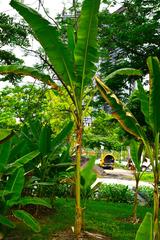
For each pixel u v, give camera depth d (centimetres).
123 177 2423
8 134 530
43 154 839
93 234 693
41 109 1731
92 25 601
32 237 665
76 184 655
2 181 688
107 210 977
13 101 1908
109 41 1286
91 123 2108
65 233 695
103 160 3041
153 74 489
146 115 554
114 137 2145
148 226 337
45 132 839
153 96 495
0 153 644
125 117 527
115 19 1298
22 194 897
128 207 1064
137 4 1298
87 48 619
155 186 494
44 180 865
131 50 1276
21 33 1294
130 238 702
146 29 1182
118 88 1312
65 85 648
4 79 1466
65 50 621
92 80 673
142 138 523
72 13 1239
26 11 574
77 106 654
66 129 870
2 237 640
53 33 602
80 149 651
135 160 863
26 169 816
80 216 661
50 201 914
